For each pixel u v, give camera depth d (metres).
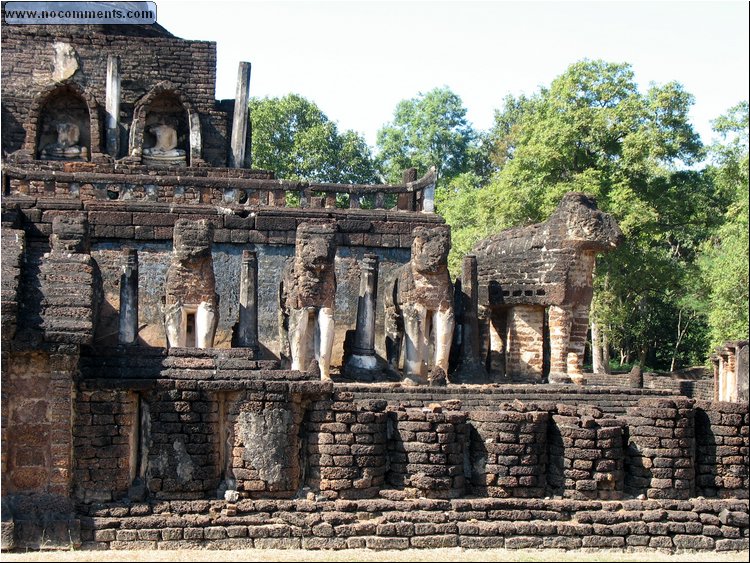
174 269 18.81
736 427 16.75
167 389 15.15
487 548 15.20
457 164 58.09
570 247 21.42
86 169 25.03
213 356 15.51
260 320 21.33
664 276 38.16
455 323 21.70
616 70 38.31
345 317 21.77
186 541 14.70
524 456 15.95
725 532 15.97
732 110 35.31
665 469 16.33
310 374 15.73
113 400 14.93
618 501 16.05
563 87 38.38
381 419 15.84
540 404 16.41
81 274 15.63
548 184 38.34
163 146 26.73
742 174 34.97
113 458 14.87
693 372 39.28
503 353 22.84
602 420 16.22
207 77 27.16
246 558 13.89
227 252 21.50
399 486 15.73
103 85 26.62
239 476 15.22
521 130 41.66
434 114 57.75
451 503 15.48
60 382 14.57
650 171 37.69
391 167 56.75
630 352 47.44
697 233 43.16
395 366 20.83
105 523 14.57
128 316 19.00
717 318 32.81
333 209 22.08
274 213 21.70
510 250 22.45
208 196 22.48
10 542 14.17
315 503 15.20
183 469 15.09
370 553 14.57
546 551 15.10
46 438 14.51
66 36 26.48
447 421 15.77
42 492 14.46
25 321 14.66
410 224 22.25
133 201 21.30
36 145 26.06
